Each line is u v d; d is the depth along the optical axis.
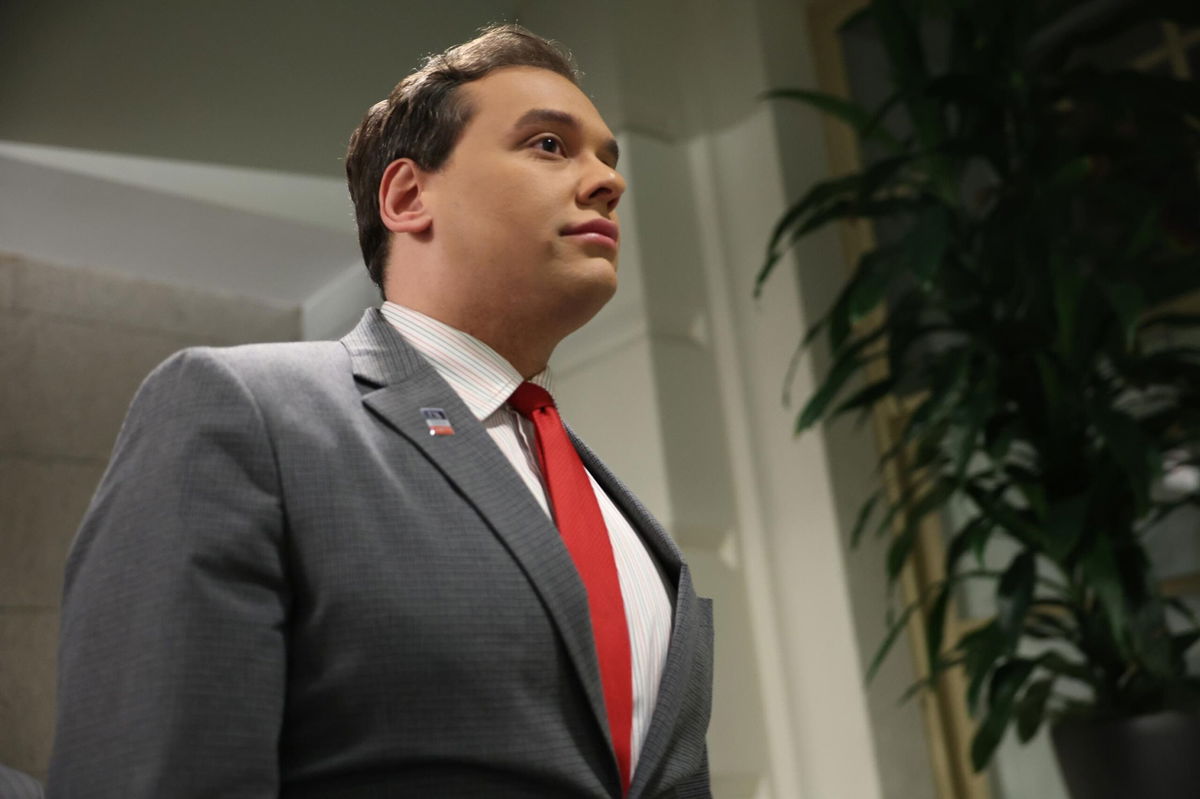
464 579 0.69
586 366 3.20
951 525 3.02
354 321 3.72
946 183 2.42
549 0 3.46
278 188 3.30
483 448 0.77
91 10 2.74
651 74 3.32
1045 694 2.29
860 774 2.78
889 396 3.14
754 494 3.05
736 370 3.14
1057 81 2.40
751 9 3.31
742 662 2.93
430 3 3.09
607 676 0.75
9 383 3.29
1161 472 1.96
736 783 2.85
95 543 0.68
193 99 2.95
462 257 0.87
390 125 0.96
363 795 0.64
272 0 2.79
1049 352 2.21
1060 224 2.26
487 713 0.66
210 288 3.77
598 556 0.80
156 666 0.61
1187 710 2.04
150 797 0.58
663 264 3.15
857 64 3.39
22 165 2.96
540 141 0.89
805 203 2.48
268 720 0.63
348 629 0.66
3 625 3.08
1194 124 2.55
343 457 0.72
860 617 2.88
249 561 0.66
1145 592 2.09
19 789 1.95
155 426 0.71
